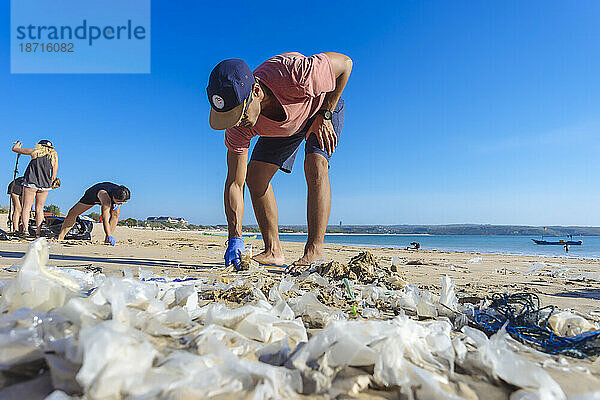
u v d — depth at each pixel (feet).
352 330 3.86
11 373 3.12
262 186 14.14
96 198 28.48
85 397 2.67
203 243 35.09
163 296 5.82
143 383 2.79
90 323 3.68
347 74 12.14
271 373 3.14
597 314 6.87
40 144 30.09
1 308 4.45
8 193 33.22
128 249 22.13
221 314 4.46
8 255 15.47
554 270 17.70
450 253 34.45
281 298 6.35
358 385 3.39
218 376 3.06
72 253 17.34
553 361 4.42
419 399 3.25
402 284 9.95
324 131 12.91
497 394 3.41
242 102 9.52
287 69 10.42
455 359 4.01
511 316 6.06
